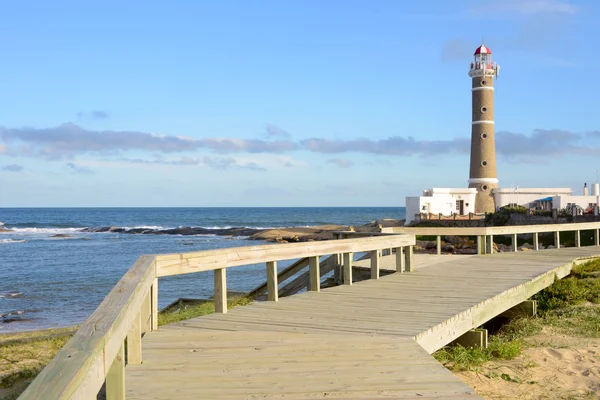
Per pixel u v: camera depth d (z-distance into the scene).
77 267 42.25
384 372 5.63
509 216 62.19
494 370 7.41
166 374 5.57
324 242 10.98
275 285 9.86
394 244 13.21
